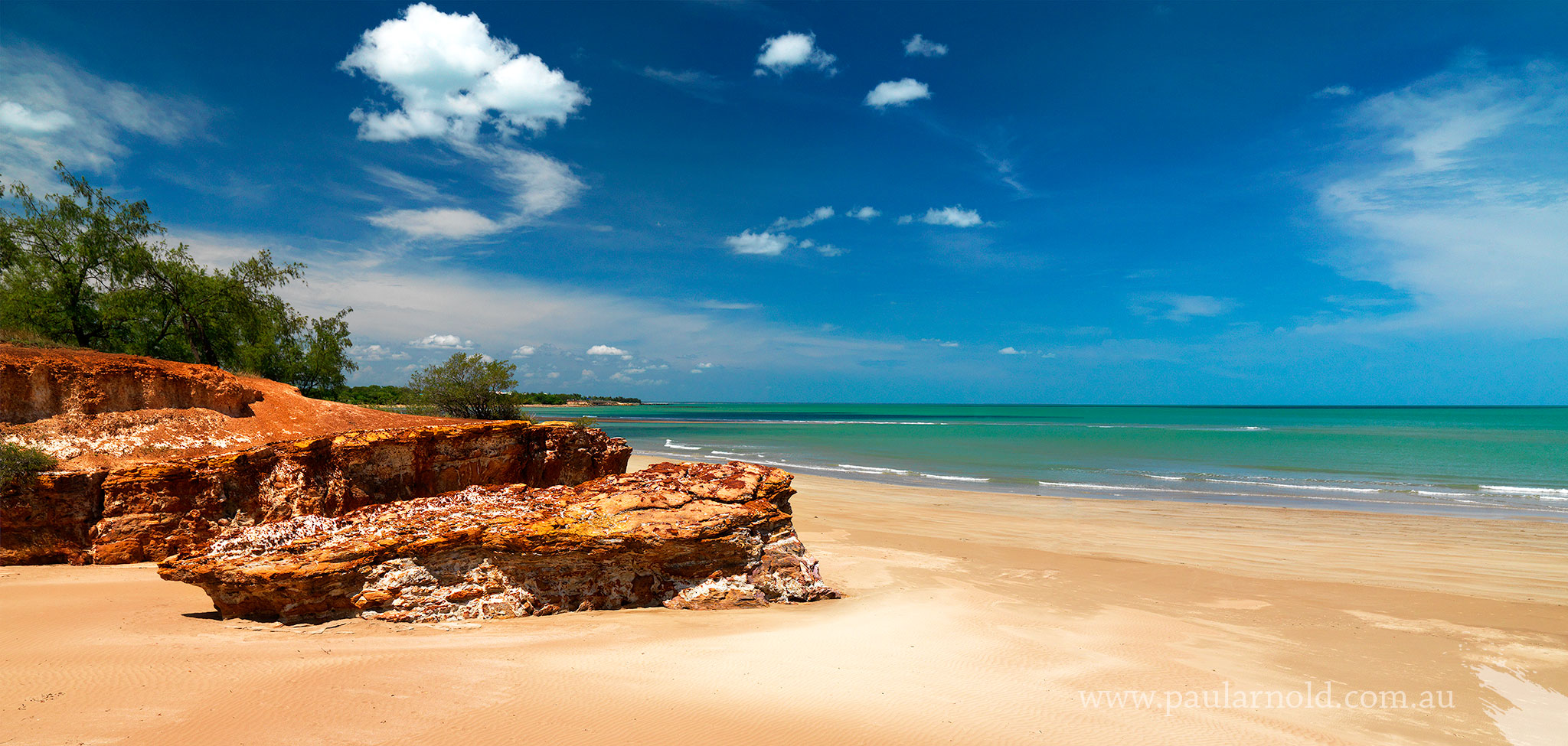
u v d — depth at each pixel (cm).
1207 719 723
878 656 890
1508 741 699
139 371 1734
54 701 626
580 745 582
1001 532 2067
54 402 1603
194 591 1195
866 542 1891
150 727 575
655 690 725
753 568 1230
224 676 709
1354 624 1162
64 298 2642
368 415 2105
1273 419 13538
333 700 652
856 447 5691
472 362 3328
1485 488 3053
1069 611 1215
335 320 4038
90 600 1105
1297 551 1811
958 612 1165
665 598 1191
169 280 2891
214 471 1546
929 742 624
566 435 2266
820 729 642
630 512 1197
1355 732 710
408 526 1085
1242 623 1162
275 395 2052
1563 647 1032
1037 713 714
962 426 9844
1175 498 2845
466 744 572
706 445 5875
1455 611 1253
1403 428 8812
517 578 1108
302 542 1021
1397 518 2316
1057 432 8006
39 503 1406
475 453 1997
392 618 1003
